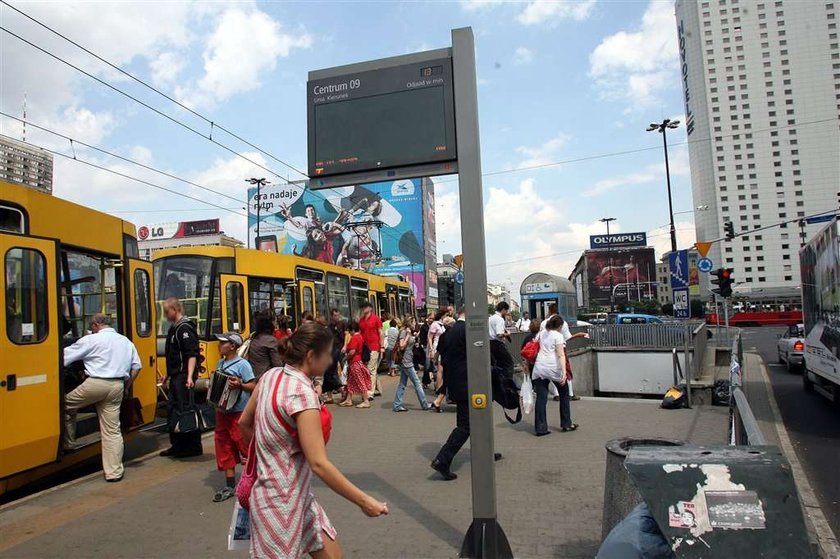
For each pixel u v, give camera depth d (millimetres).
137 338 8125
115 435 6801
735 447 2893
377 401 13000
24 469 5906
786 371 19812
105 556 4637
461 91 4711
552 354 8945
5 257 5750
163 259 12008
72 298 7281
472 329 4496
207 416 7793
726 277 20859
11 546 4840
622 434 8961
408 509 5664
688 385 11719
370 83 5148
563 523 5215
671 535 2602
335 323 13086
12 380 5746
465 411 6680
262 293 13188
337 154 5164
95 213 7574
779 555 2508
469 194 4598
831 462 8086
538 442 8477
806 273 12961
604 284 94688
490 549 4375
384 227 64750
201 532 5125
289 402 2891
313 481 6695
